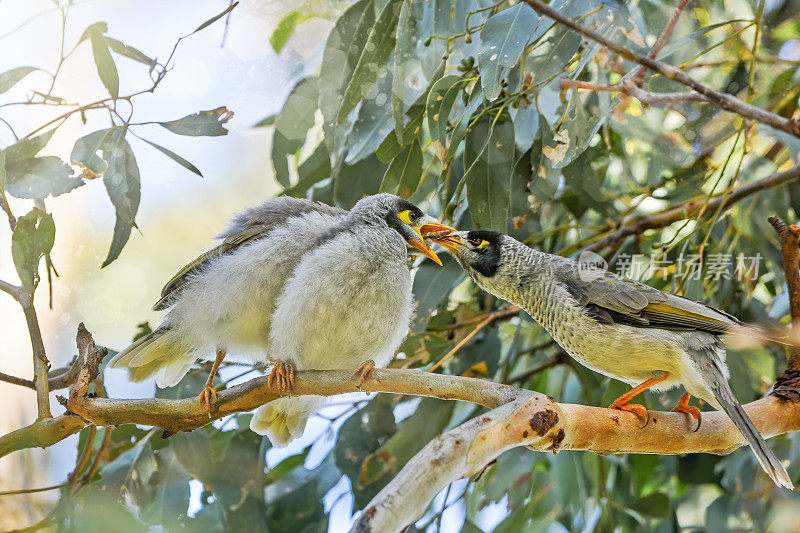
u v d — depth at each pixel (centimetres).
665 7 1031
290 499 1083
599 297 870
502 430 639
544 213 1270
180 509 1017
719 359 837
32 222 770
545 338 1277
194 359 950
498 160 917
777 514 1118
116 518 959
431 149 1202
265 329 902
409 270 907
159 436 1050
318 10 1037
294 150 1002
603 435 738
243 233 937
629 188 1230
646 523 1127
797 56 1230
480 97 853
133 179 846
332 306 824
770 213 1138
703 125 1151
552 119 931
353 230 876
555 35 892
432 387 728
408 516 571
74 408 746
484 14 873
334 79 934
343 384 758
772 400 827
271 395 779
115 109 846
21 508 1127
